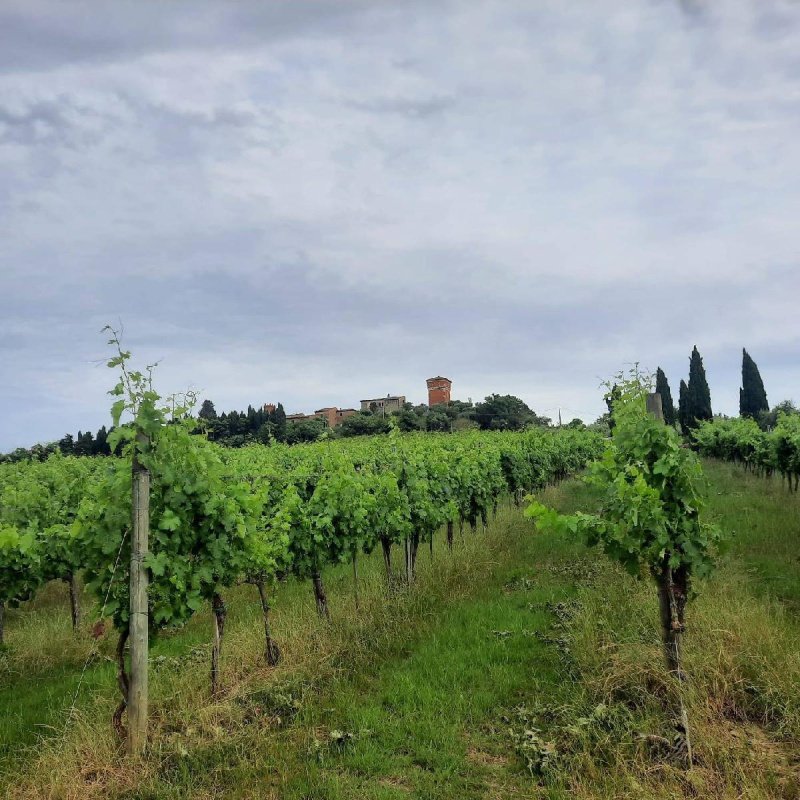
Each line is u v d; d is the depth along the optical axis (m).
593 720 4.97
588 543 5.55
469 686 5.96
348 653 6.83
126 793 4.53
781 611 6.70
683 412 51.72
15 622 10.21
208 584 5.91
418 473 10.54
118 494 5.30
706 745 4.52
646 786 4.12
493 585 9.40
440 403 67.62
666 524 5.17
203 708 5.59
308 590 10.11
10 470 16.30
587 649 6.14
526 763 4.65
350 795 4.39
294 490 8.18
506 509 16.58
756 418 46.06
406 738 5.12
